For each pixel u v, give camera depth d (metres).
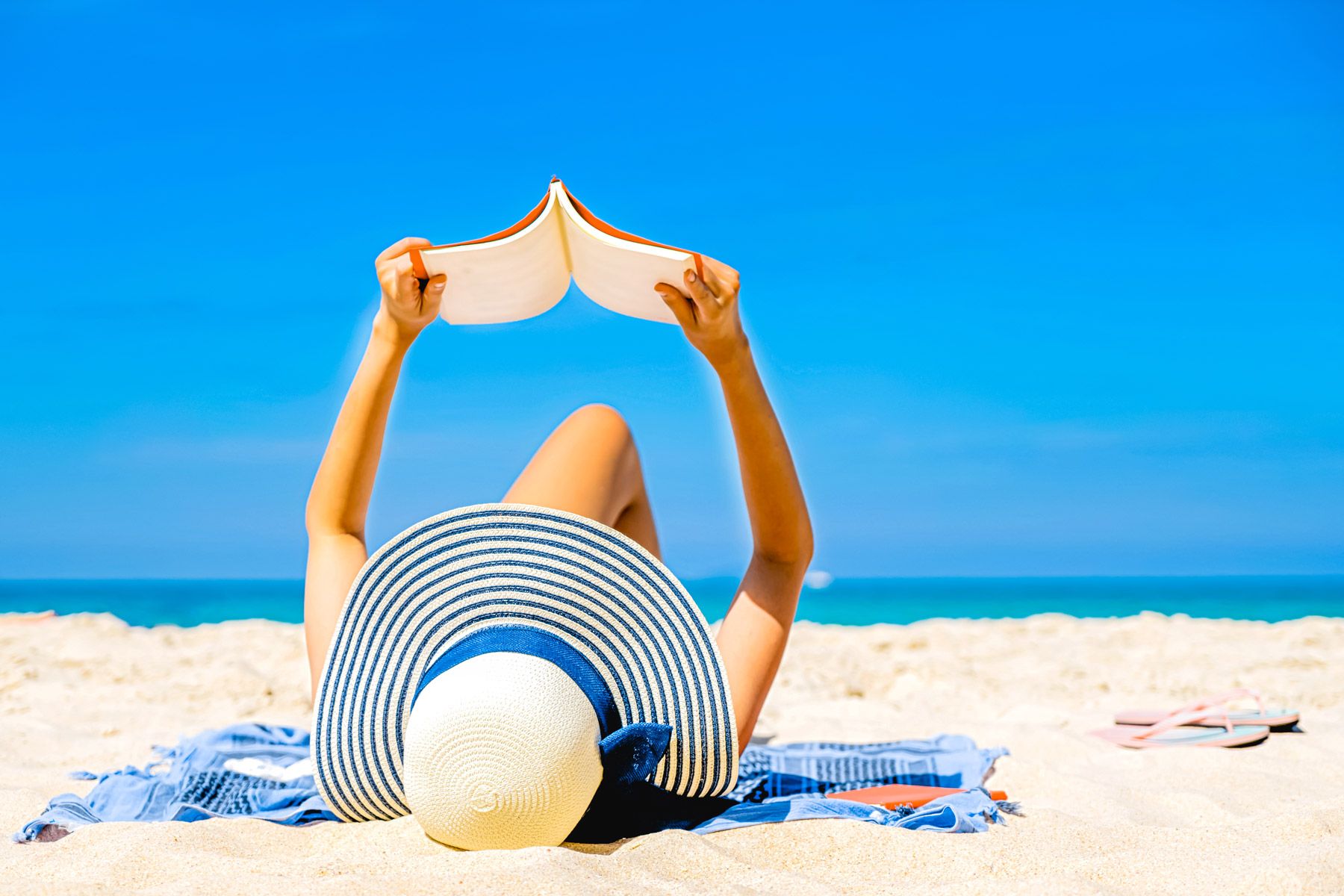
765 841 2.24
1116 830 2.44
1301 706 5.39
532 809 1.89
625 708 2.11
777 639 2.44
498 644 2.01
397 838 2.13
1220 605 28.84
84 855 2.08
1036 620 11.75
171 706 5.39
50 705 5.37
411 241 2.41
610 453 2.50
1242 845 2.31
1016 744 4.20
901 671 6.81
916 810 2.54
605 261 2.24
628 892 1.76
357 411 2.45
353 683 2.16
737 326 2.22
